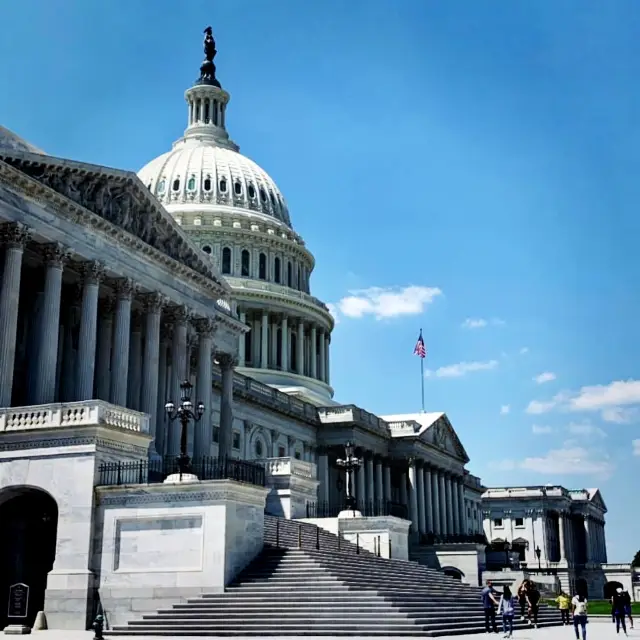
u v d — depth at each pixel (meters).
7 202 54.69
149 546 44.72
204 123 164.38
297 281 152.00
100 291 66.69
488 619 47.66
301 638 38.72
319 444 123.62
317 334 152.25
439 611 47.75
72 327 66.44
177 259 72.00
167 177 149.62
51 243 58.16
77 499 45.84
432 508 141.12
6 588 48.41
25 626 41.62
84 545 45.12
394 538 66.44
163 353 74.81
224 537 43.84
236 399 104.81
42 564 48.50
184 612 42.00
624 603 53.97
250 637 39.69
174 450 69.69
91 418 46.84
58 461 46.78
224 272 142.50
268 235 146.50
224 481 44.38
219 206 146.75
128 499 45.50
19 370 62.72
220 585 43.38
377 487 130.38
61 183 59.16
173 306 71.56
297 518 70.62
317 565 46.25
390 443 134.88
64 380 65.50
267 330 141.12
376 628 40.25
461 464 156.75
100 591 44.69
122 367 63.53
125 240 64.56
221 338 83.12
